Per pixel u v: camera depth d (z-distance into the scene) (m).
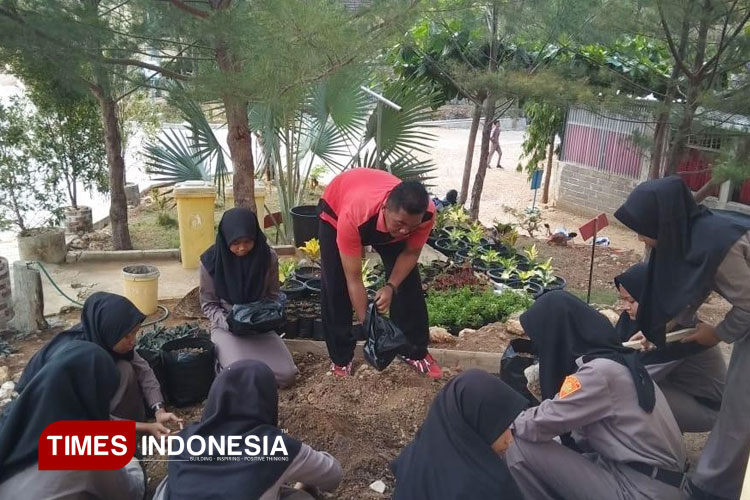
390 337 3.89
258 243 4.55
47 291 6.48
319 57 4.57
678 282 3.18
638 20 6.43
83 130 8.41
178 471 2.71
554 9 7.20
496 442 2.56
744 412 3.13
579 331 3.09
